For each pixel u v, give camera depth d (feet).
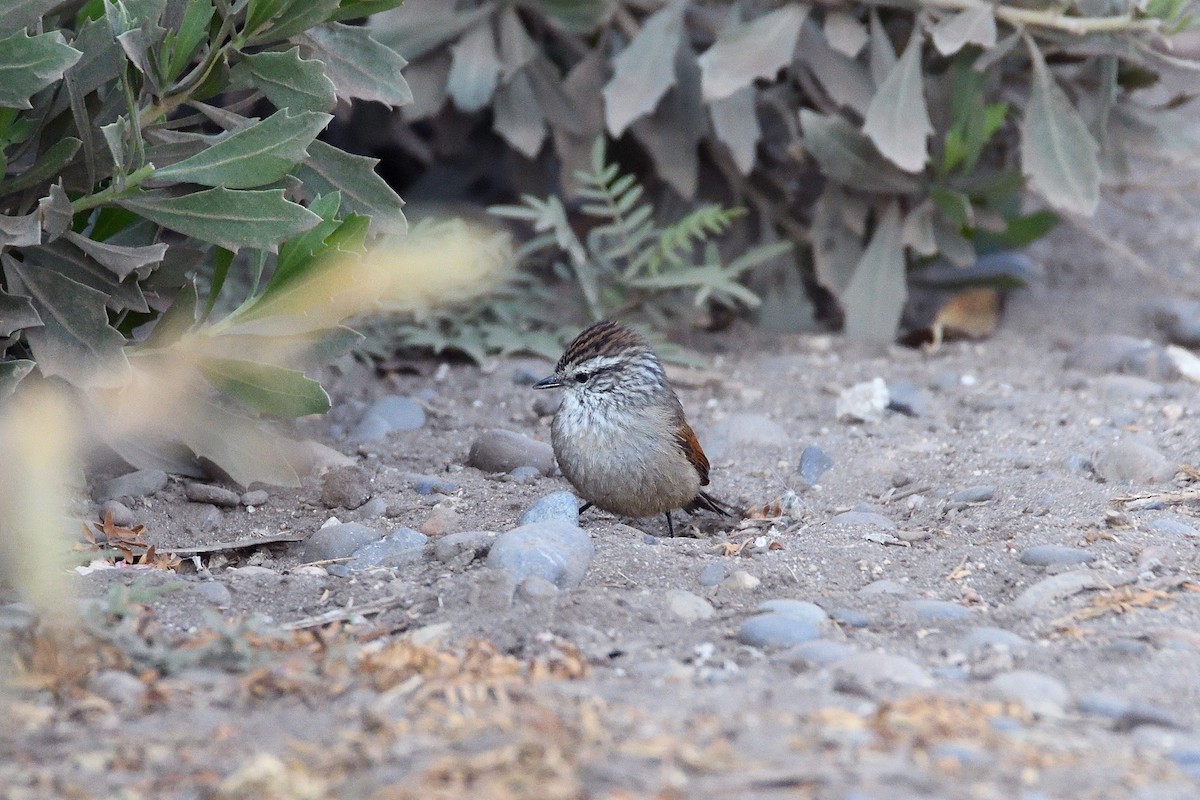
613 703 22.54
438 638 26.43
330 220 33.32
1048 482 37.63
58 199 31.32
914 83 47.98
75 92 31.32
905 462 41.52
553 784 19.19
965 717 22.13
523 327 52.19
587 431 36.55
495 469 40.63
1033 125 48.37
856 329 53.36
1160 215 65.46
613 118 49.21
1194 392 46.39
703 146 56.49
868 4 50.11
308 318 34.99
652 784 19.19
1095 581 29.68
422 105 52.80
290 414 35.32
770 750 20.40
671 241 50.62
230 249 32.22
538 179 59.31
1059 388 47.96
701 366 50.47
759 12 52.47
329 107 32.73
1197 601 28.73
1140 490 36.63
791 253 56.29
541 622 27.27
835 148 51.01
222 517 36.19
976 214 52.80
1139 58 47.26
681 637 27.02
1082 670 25.00
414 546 32.89
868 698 23.12
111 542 33.47
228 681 23.72
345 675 24.03
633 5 53.21
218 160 31.42
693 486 37.55
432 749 20.59
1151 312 55.47
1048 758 20.45
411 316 51.06
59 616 25.00
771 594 30.01
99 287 33.42
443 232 52.13
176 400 35.63
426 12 51.80
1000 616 28.14
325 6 31.89
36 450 30.83
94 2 32.76
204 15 31.07
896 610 28.63
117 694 22.84
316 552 33.22
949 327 54.19
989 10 47.06
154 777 20.02
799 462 41.91
